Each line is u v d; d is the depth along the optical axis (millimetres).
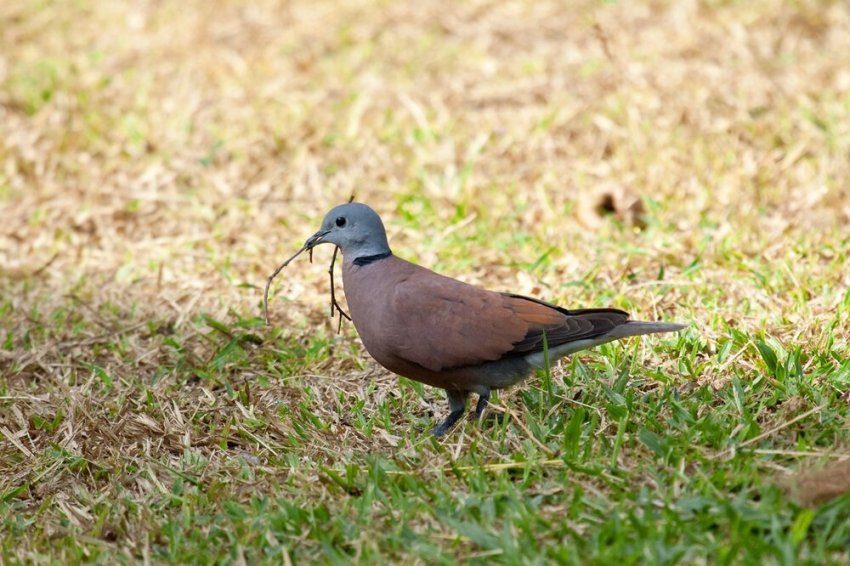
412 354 8992
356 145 16406
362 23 21047
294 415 9883
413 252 13430
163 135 17094
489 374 9039
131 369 11273
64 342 11906
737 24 19344
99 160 16656
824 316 10695
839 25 19281
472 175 15445
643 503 7676
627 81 17609
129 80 19031
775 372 9578
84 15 22203
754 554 6867
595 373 9938
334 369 10875
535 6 21203
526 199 14664
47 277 13797
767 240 12914
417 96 17922
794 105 16500
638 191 14445
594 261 12766
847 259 12141
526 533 7387
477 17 20984
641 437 8430
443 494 8055
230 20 21594
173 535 7914
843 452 8086
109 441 9641
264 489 8570
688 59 18391
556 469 8328
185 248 14219
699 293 11672
